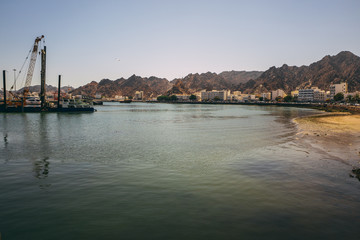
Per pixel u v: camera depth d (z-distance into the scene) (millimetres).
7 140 48781
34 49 159750
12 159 31703
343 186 20750
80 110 169875
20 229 14070
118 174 24688
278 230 13742
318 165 27500
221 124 80750
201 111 190375
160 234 13438
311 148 37188
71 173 25172
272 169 26109
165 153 35094
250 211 16125
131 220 15023
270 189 20188
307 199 18062
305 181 22109
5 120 103188
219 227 14125
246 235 13250
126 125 81188
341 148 37000
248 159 30828
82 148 39438
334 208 16531
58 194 19328
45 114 146375
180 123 87188
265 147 38781
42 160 31078
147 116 132000
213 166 27578
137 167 27312
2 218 15367
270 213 15836
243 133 56750
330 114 130875
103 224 14555
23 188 20781
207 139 48281
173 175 24219
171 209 16484
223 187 20719
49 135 56188
